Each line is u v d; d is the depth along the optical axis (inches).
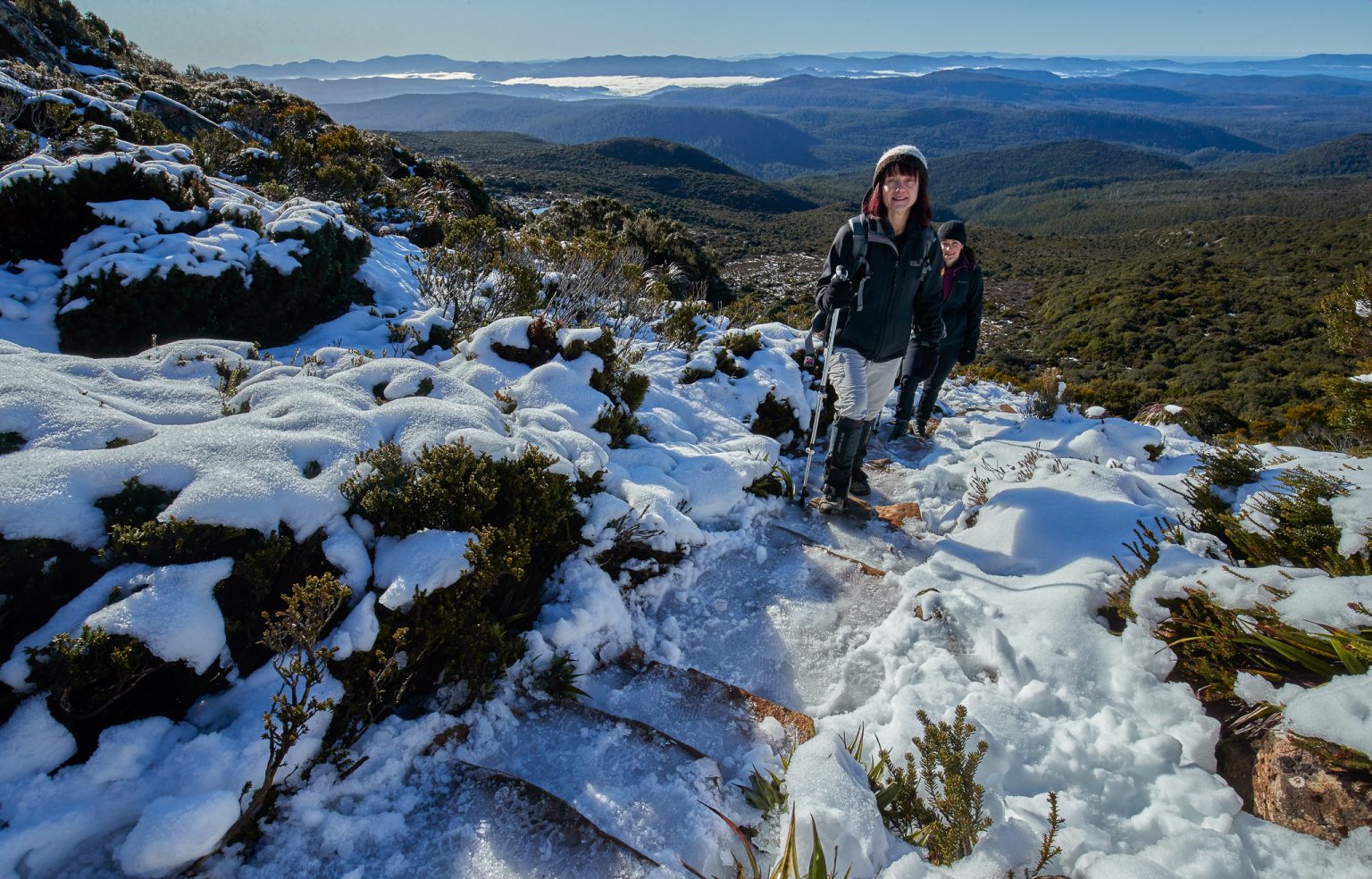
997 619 111.4
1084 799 79.4
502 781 82.0
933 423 239.6
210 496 86.7
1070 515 139.3
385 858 73.2
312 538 93.4
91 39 783.7
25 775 67.4
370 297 267.1
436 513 101.1
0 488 79.0
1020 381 404.8
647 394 200.1
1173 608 102.3
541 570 118.3
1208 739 83.7
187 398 120.7
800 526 158.7
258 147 442.3
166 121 507.8
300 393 122.9
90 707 72.6
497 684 98.2
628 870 72.2
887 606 124.4
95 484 85.8
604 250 311.1
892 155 135.6
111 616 73.4
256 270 214.1
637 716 98.6
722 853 76.4
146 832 63.0
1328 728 74.7
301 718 71.3
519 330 175.8
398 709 92.2
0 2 572.4
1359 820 68.4
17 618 77.1
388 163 659.4
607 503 127.3
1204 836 70.2
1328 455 161.5
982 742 74.9
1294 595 92.0
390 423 120.0
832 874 66.7
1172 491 156.6
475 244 302.0
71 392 107.2
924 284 149.6
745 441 186.5
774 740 93.7
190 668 78.0
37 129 319.9
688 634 119.6
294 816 74.9
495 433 122.1
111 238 200.5
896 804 79.5
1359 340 191.2
